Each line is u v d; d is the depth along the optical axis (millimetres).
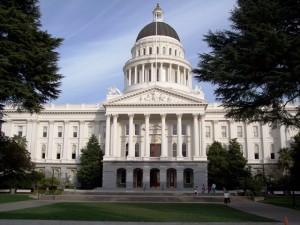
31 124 90125
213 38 31656
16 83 26984
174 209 33812
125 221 23234
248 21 29406
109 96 88125
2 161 61875
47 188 61375
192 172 78562
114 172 75812
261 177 76188
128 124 83688
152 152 81750
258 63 29000
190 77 101562
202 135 77812
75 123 91188
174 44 103312
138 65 97875
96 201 48250
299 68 25938
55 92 31875
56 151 89938
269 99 29859
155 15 111750
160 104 78938
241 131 89625
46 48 29844
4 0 29125
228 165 75000
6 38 28203
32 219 23609
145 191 65250
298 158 59688
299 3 28672
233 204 42719
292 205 38781
